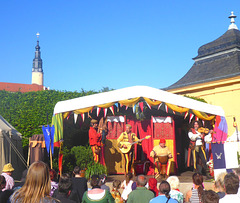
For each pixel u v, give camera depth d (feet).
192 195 17.21
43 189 8.23
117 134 43.29
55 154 40.75
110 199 15.79
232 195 12.12
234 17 74.43
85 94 52.31
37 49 522.47
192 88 66.54
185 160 49.90
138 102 41.14
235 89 60.70
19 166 41.16
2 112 47.62
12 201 8.21
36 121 47.14
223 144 31.96
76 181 19.85
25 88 269.85
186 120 49.03
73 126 44.55
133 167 41.34
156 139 42.75
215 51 71.51
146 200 17.31
